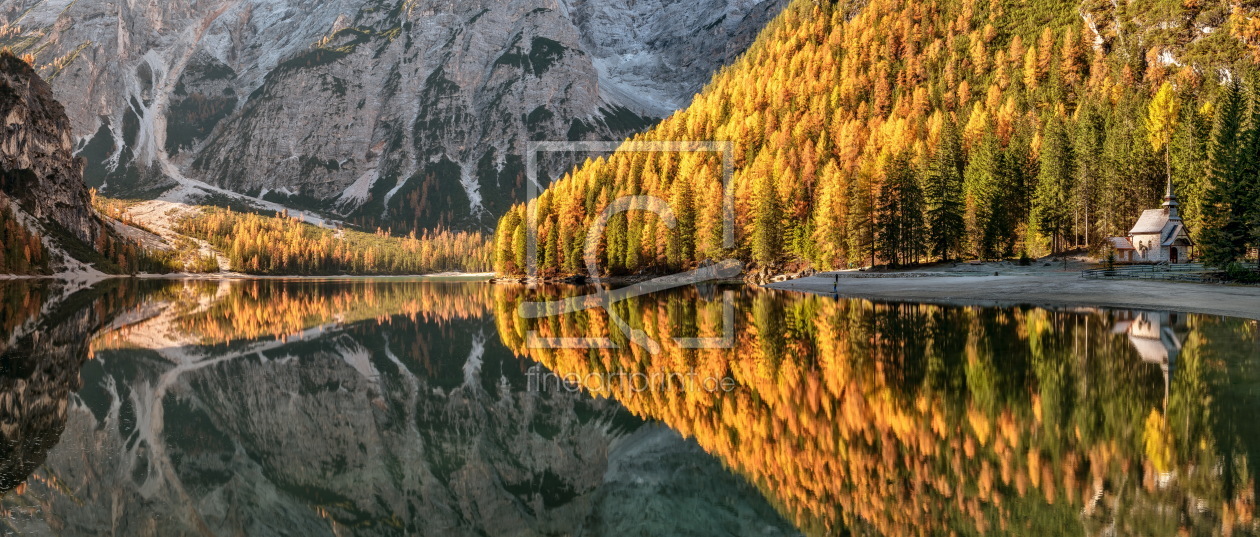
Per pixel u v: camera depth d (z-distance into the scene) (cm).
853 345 3409
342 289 13038
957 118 12800
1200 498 1319
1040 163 9219
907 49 16338
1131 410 1936
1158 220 7906
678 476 1889
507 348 4191
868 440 1864
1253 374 2341
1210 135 7644
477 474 2072
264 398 2953
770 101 15712
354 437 2438
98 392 2984
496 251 14438
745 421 2194
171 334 5003
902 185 8775
